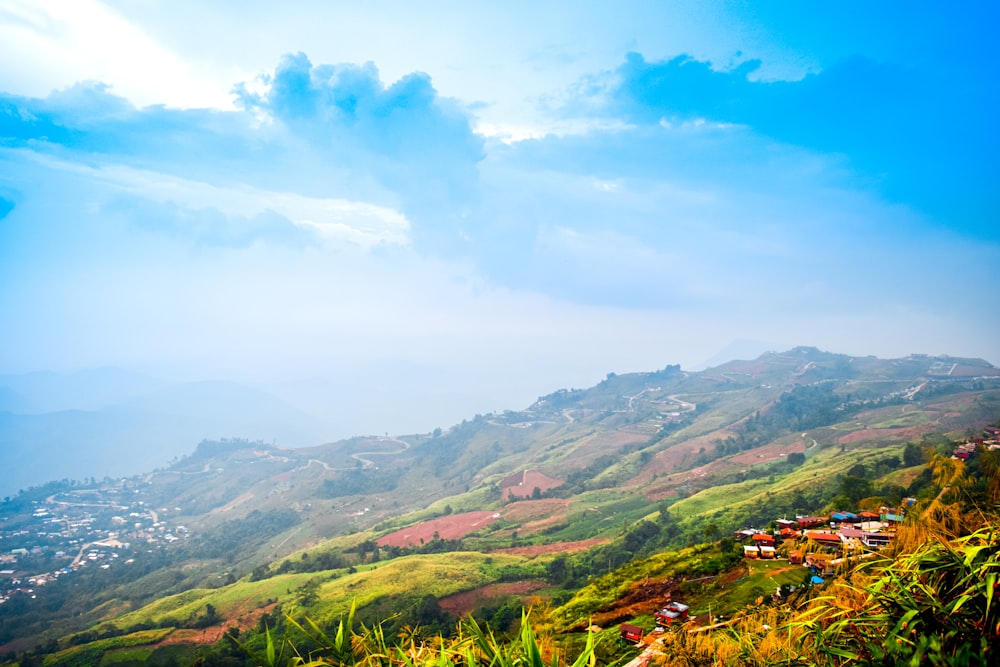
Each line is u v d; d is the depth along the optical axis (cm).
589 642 307
